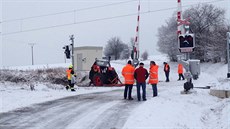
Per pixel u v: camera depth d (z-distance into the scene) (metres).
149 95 17.16
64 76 29.19
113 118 10.77
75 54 44.25
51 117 11.16
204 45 66.94
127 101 14.82
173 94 16.16
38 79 27.55
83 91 20.31
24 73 28.48
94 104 13.95
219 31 63.41
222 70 49.47
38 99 15.65
